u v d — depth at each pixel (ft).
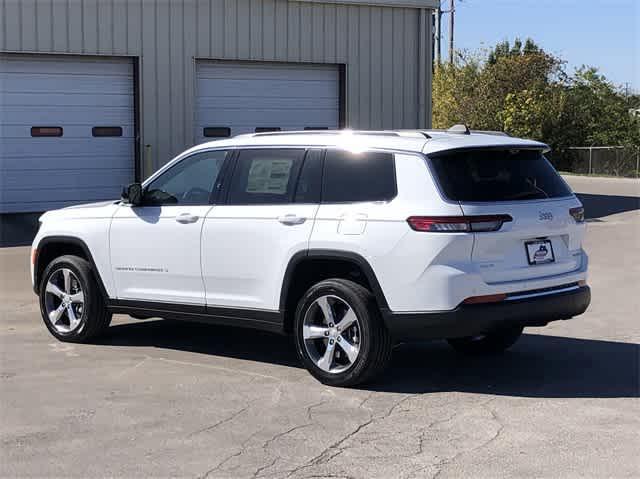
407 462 17.83
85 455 18.29
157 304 27.02
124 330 30.71
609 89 154.71
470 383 23.75
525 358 26.55
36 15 56.59
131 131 60.44
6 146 56.85
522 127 151.94
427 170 22.43
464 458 18.04
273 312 24.62
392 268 22.31
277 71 64.69
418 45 68.85
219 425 20.16
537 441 19.04
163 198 27.14
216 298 25.73
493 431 19.70
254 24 63.10
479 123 160.97
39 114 57.67
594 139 150.61
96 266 28.14
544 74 159.02
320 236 23.47
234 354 27.17
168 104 60.85
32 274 29.99
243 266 25.04
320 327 23.71
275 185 24.93
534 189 23.53
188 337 29.60
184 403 21.85
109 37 58.75
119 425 20.16
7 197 57.16
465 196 22.18
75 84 58.54
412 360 26.53
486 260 22.27
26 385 23.45
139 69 59.88
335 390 23.07
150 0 59.77
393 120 68.49
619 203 81.71
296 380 24.06
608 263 45.01
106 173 59.93
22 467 17.63
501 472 17.29
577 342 28.50
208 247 25.64
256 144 25.63
